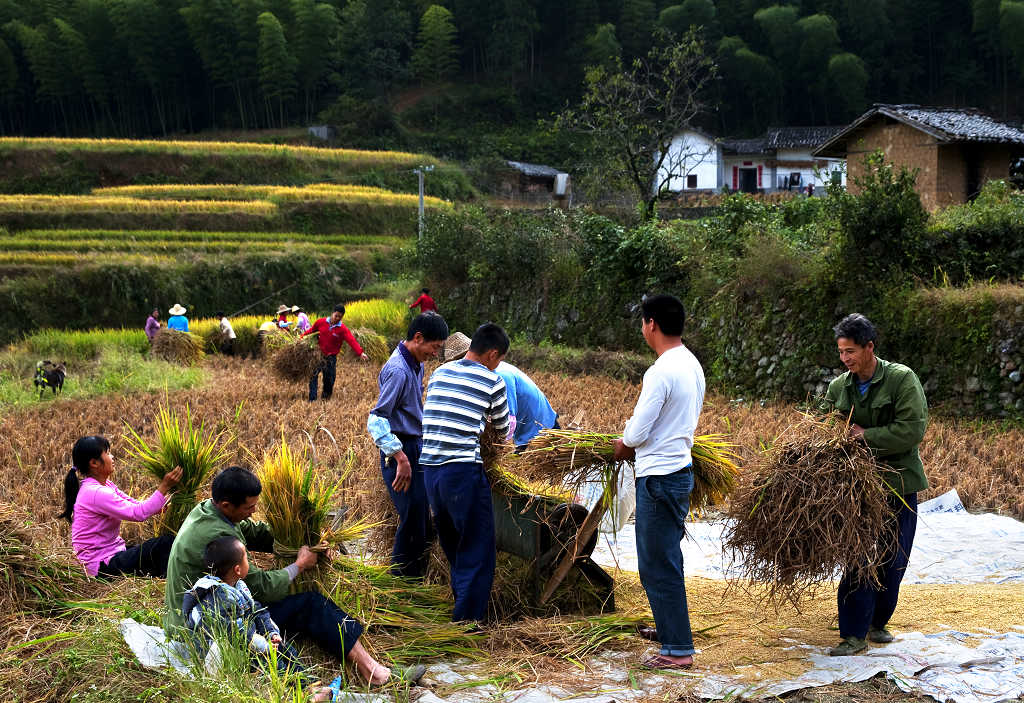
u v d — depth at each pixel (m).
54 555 4.86
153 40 76.38
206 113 80.06
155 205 43.56
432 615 4.73
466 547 4.66
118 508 5.29
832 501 4.05
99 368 17.80
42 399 14.47
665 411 4.14
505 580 4.98
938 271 11.64
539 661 4.22
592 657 4.27
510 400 5.79
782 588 4.38
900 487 4.29
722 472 4.56
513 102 79.56
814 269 12.54
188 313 35.56
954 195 19.47
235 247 39.53
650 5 78.81
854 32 74.75
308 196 47.22
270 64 76.31
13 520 4.88
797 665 4.05
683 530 4.19
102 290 34.41
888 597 4.30
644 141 26.41
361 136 71.62
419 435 5.39
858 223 11.73
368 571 4.89
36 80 76.25
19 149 51.72
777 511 4.14
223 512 4.22
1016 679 3.74
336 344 13.62
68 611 4.52
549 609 4.94
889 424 4.29
